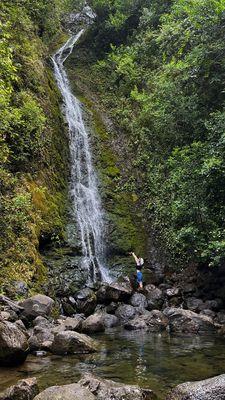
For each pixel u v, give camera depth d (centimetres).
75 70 2678
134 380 684
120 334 1057
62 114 2112
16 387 588
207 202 1270
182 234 1263
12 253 1273
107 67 2653
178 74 1540
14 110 1277
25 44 1934
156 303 1348
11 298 1140
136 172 2064
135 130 2139
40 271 1341
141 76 2355
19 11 1977
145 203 1944
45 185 1633
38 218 1469
